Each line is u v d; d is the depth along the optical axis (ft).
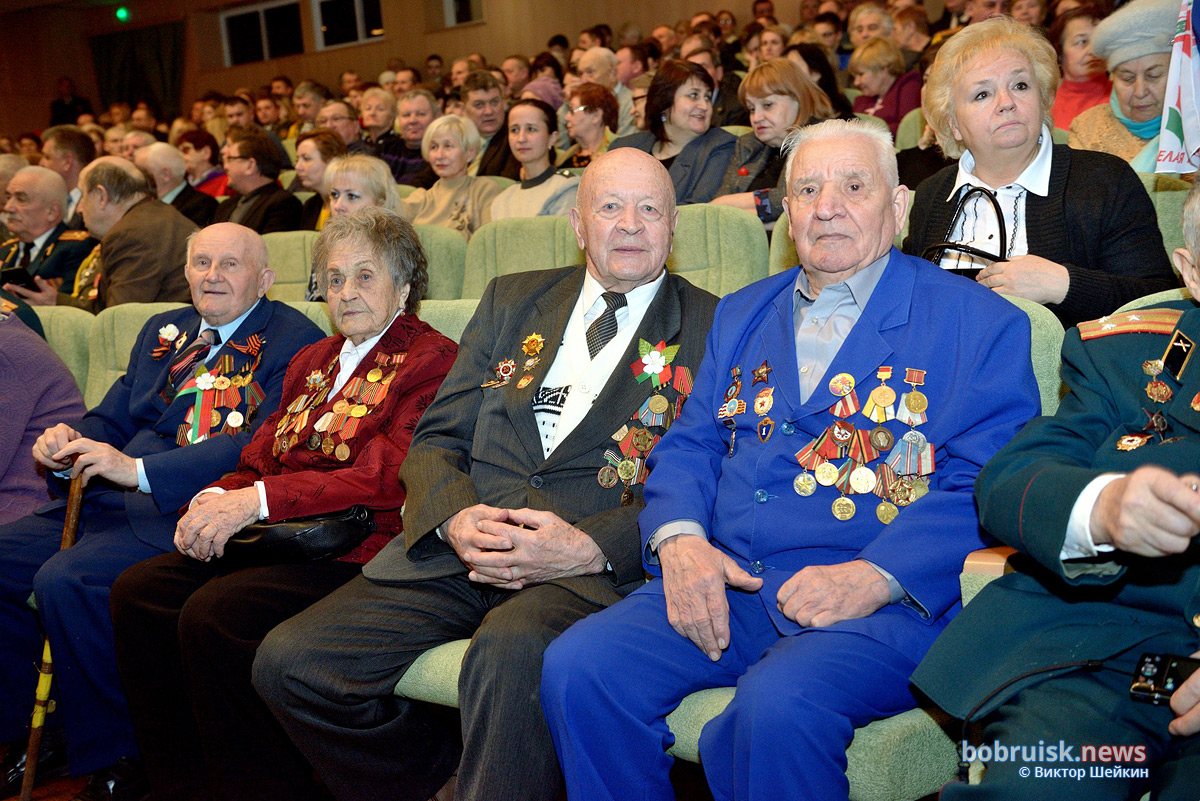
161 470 7.88
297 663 5.95
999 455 4.68
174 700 7.14
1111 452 4.49
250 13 47.29
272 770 6.63
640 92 18.25
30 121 52.03
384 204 12.44
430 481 6.49
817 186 5.69
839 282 5.73
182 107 49.67
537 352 6.91
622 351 6.73
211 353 8.82
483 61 33.37
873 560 4.96
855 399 5.43
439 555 6.43
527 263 10.66
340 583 7.02
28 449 9.38
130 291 13.56
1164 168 6.49
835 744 4.42
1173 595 4.22
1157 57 9.04
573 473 6.39
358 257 7.70
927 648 4.86
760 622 5.42
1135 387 4.69
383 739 6.14
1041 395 5.59
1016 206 7.24
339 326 7.79
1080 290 6.45
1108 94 12.75
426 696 5.98
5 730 8.19
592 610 5.76
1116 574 3.94
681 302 6.84
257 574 6.89
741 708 4.55
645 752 5.01
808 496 5.40
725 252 9.36
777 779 4.39
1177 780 3.67
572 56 31.55
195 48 48.39
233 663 6.52
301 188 19.43
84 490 8.42
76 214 18.39
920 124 12.55
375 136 23.82
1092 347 4.89
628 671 5.05
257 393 8.48
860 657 4.67
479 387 7.08
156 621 7.11
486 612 6.45
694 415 6.06
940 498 5.04
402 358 7.64
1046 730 3.93
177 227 13.99
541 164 14.83
